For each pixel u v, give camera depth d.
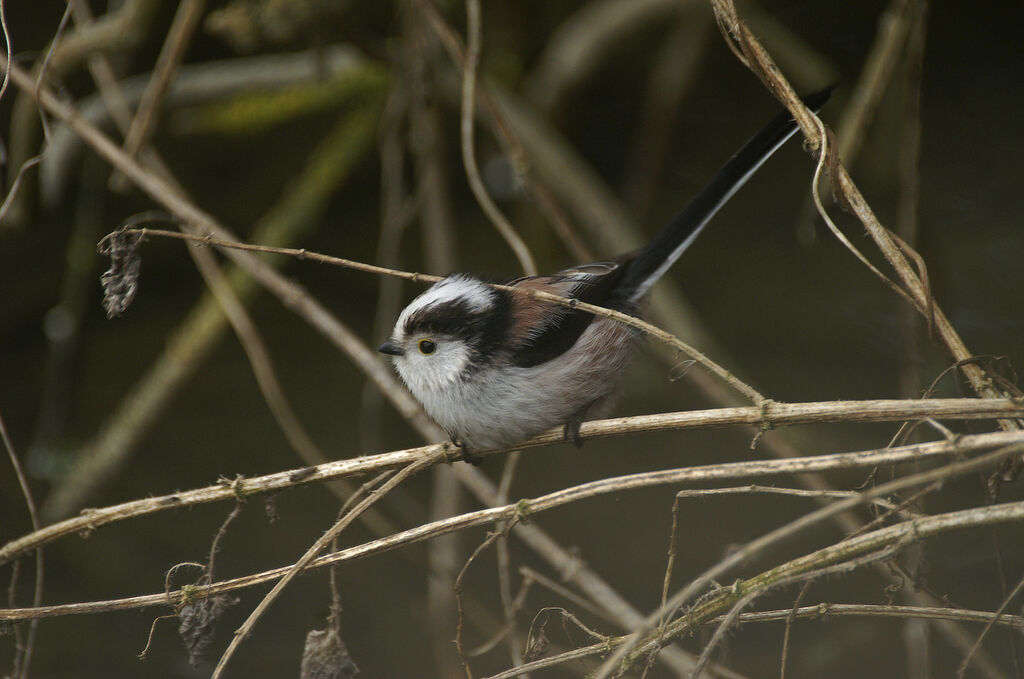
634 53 15.97
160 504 6.51
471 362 7.07
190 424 12.62
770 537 5.21
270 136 15.57
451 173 15.42
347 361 13.48
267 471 11.84
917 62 8.46
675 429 6.44
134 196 14.11
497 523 6.75
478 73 9.59
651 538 10.77
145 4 11.05
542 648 6.64
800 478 9.05
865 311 12.80
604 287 7.59
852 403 5.98
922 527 5.61
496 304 7.25
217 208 15.48
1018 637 7.47
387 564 10.70
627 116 16.25
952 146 14.27
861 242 13.26
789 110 6.83
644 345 8.02
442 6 13.49
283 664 9.48
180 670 9.45
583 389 7.22
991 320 11.80
